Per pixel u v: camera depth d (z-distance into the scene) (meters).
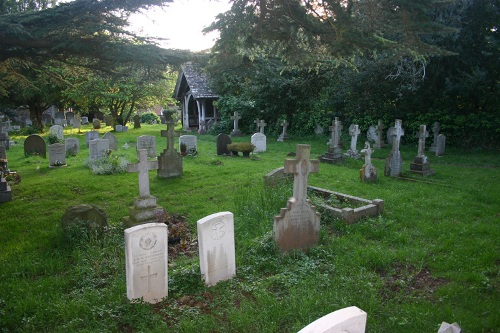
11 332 4.94
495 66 21.14
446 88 21.34
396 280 6.09
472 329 4.77
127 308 5.37
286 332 4.80
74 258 7.11
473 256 6.96
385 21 8.77
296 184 7.34
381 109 24.91
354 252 7.15
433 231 8.30
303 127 29.41
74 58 12.16
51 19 10.16
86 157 19.25
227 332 4.80
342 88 25.66
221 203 10.91
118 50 10.17
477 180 13.74
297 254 7.19
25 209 10.54
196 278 6.22
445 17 20.77
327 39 9.62
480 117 21.56
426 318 4.97
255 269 6.68
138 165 8.91
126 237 5.47
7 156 20.17
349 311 3.10
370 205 9.51
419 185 12.95
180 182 13.55
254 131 31.95
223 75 11.97
